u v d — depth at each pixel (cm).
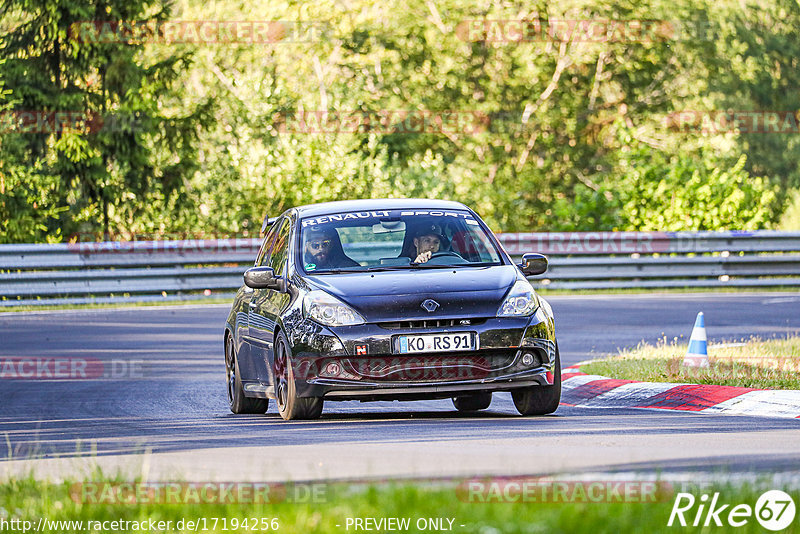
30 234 11012
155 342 6184
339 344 3188
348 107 12581
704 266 9669
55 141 11656
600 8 15662
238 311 3900
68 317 7569
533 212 14588
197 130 12481
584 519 1662
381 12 15400
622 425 3044
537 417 3309
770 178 17200
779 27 17875
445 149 15675
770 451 2511
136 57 12038
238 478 2230
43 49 11769
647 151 11781
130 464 2502
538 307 3316
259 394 3603
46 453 2800
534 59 15425
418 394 3189
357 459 2450
